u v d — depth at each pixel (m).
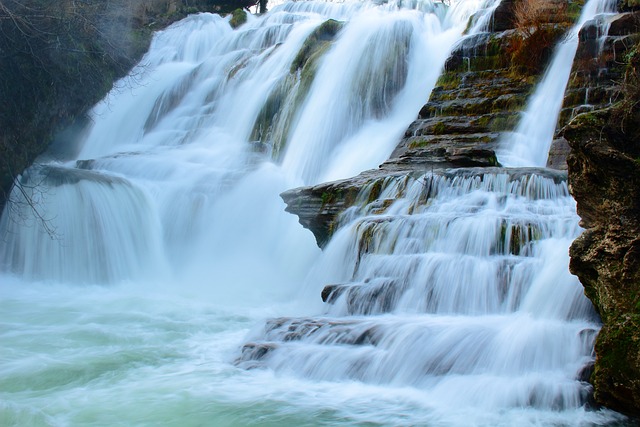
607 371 6.83
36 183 15.27
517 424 6.76
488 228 10.19
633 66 8.66
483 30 18.78
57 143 20.80
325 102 19.75
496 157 13.94
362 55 20.25
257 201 17.38
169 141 23.55
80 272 15.32
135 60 23.14
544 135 15.42
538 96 16.36
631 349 6.66
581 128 7.68
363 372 8.12
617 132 7.59
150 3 33.72
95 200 15.84
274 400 7.53
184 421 6.98
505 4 18.48
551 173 11.52
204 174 18.36
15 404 7.36
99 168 19.47
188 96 25.34
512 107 16.47
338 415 7.10
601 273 7.27
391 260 10.55
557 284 8.72
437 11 24.31
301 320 9.45
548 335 7.75
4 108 14.50
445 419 6.95
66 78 15.77
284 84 21.81
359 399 7.54
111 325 11.21
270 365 8.57
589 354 7.49
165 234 17.17
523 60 17.20
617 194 7.38
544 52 17.03
